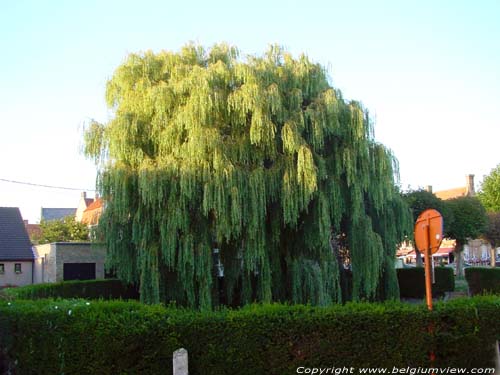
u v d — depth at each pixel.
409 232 18.80
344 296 17.55
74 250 28.69
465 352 7.78
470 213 35.41
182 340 7.26
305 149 15.06
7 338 8.44
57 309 7.83
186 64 17.16
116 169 15.65
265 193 15.27
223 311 7.75
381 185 16.56
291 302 16.14
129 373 7.13
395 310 7.59
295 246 16.78
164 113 15.75
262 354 7.25
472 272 24.50
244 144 15.50
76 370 7.36
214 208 14.62
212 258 15.73
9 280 33.91
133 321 7.27
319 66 17.55
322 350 7.30
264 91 15.48
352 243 16.66
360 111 16.20
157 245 15.59
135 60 17.38
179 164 15.09
